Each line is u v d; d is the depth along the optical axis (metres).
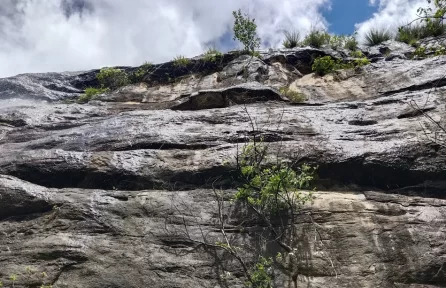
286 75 9.83
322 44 11.57
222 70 10.34
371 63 9.46
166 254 5.08
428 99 6.89
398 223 5.15
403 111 6.82
